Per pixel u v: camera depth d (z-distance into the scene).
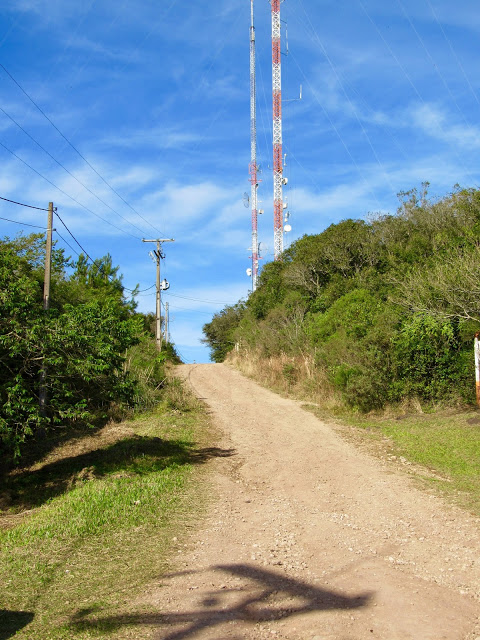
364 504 8.30
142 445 13.20
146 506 8.27
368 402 16.98
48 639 4.25
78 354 10.74
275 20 39.41
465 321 15.88
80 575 5.64
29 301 10.56
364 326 19.02
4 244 19.45
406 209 27.23
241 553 6.19
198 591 5.08
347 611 4.54
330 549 6.28
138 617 4.56
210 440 14.43
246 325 37.91
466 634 4.08
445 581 5.15
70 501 8.83
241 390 24.69
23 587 5.38
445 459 10.84
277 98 40.25
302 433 15.12
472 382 15.58
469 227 22.03
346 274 28.86
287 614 4.52
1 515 9.04
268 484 9.95
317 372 21.61
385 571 5.47
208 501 8.67
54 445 13.94
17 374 10.12
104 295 27.39
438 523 7.10
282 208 40.94
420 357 16.17
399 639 4.01
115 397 11.80
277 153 40.69
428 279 17.33
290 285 32.84
